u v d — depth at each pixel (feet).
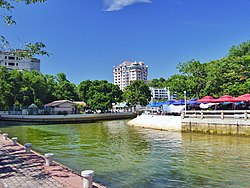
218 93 143.23
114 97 248.32
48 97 266.16
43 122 186.09
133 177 41.47
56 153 64.08
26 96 237.86
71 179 32.45
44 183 30.78
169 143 77.56
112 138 93.04
